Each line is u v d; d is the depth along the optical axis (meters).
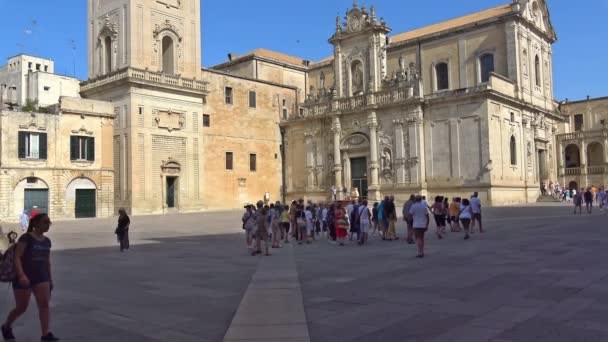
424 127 55.97
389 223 26.53
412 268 16.41
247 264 18.88
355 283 14.12
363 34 61.50
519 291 12.19
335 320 10.25
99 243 27.48
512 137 56.12
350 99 61.78
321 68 78.00
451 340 8.65
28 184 46.44
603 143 74.44
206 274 16.55
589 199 40.06
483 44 59.94
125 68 54.47
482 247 21.25
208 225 39.50
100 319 10.83
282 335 9.26
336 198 61.06
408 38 68.25
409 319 10.09
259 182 68.19
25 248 9.00
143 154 55.25
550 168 66.00
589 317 9.74
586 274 13.98
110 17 58.34
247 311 11.13
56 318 10.98
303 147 67.75
